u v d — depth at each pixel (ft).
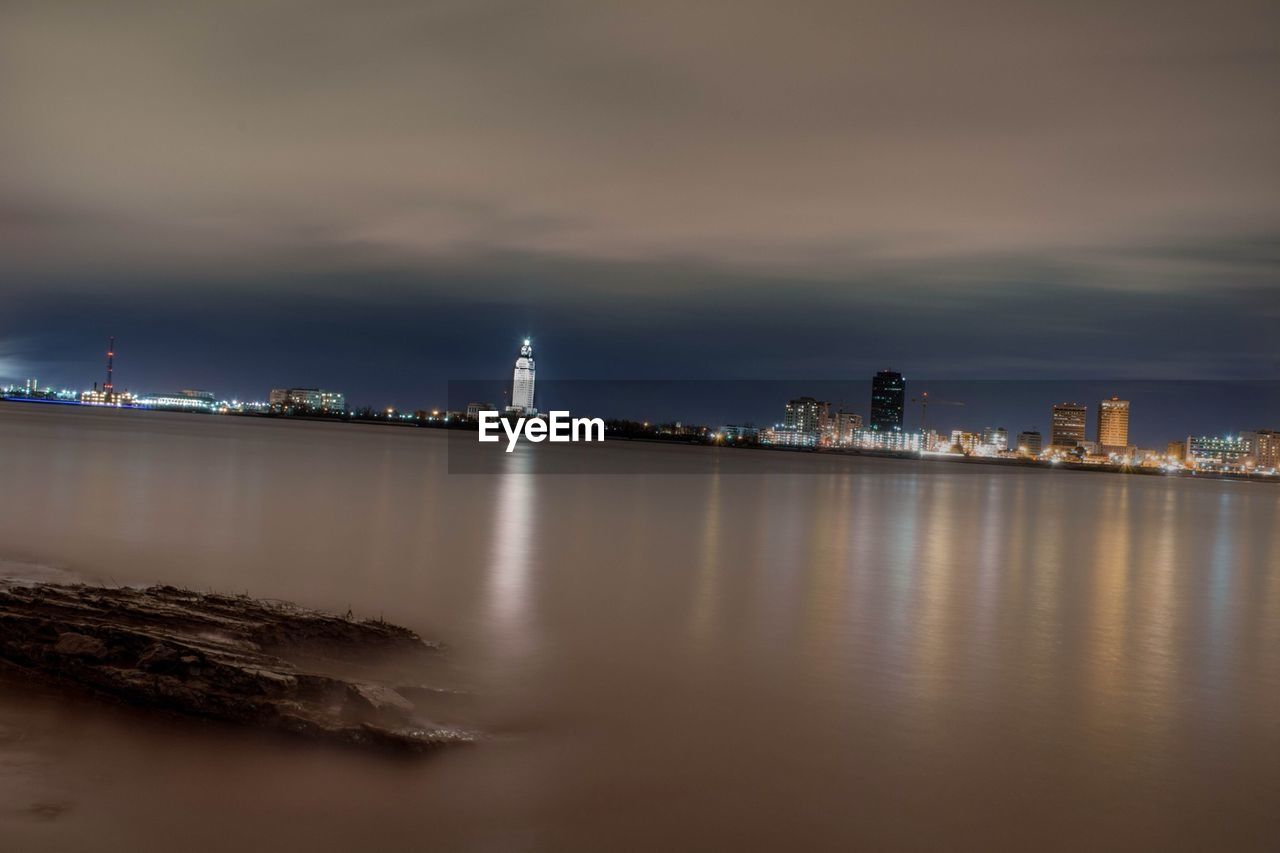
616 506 223.30
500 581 106.63
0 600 64.64
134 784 45.24
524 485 286.87
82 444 378.73
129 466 265.95
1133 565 153.69
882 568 134.21
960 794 50.06
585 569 119.44
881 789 50.21
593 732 56.34
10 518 142.51
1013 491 428.15
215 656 55.01
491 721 57.11
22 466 249.34
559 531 161.38
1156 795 50.70
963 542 177.99
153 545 121.70
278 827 42.57
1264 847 45.21
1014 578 130.21
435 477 294.25
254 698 51.96
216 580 99.19
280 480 242.37
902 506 280.92
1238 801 50.14
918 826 46.19
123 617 62.39
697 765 52.29
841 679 70.85
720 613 94.27
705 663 73.67
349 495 210.38
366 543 132.77
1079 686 71.77
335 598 92.38
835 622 92.27
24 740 48.60
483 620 85.40
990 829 46.21
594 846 42.75
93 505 164.45
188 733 50.37
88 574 99.14
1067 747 57.57
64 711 52.08
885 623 92.94
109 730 50.31
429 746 50.80
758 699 64.64
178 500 178.70
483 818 44.62
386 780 47.60
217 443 457.68
